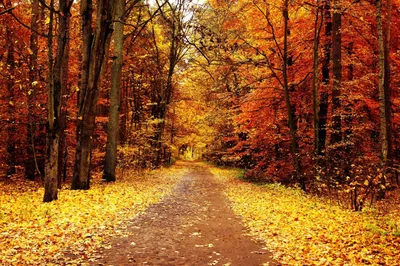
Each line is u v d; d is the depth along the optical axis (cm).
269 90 2023
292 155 1908
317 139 1697
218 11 2017
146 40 3441
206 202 1452
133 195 1441
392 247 719
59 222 885
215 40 1443
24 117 1827
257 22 2017
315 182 1582
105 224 934
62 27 1166
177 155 7400
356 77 1814
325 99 1864
